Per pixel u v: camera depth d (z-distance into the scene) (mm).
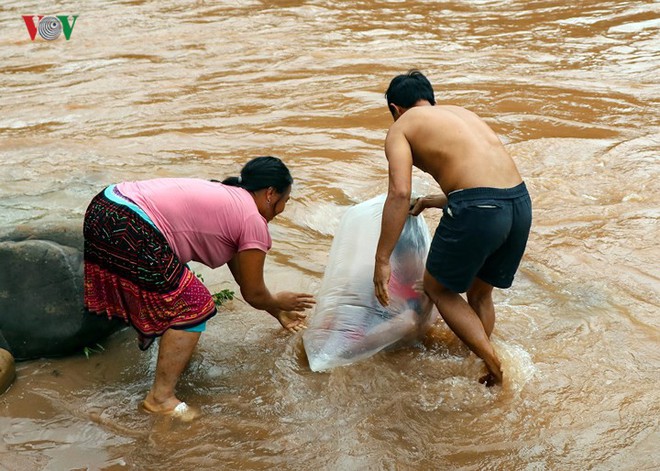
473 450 3309
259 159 3727
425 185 6121
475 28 11258
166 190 3557
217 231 3568
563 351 3973
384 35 11000
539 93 8383
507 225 3561
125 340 4191
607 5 12023
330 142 7199
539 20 11477
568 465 3203
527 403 3590
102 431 3473
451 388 3723
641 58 9562
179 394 3732
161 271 3453
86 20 12242
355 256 4078
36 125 7879
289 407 3621
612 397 3605
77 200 5641
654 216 5410
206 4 13008
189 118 7977
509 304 4441
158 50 10602
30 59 10391
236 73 9523
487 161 3602
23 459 3293
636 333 4113
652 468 3172
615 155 6551
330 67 9625
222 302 4551
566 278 4691
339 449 3334
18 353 4000
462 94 8406
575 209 5566
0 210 5289
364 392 3717
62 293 3957
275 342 4160
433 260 3717
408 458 3273
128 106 8414
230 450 3344
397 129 3734
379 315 3977
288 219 5605
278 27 11555
